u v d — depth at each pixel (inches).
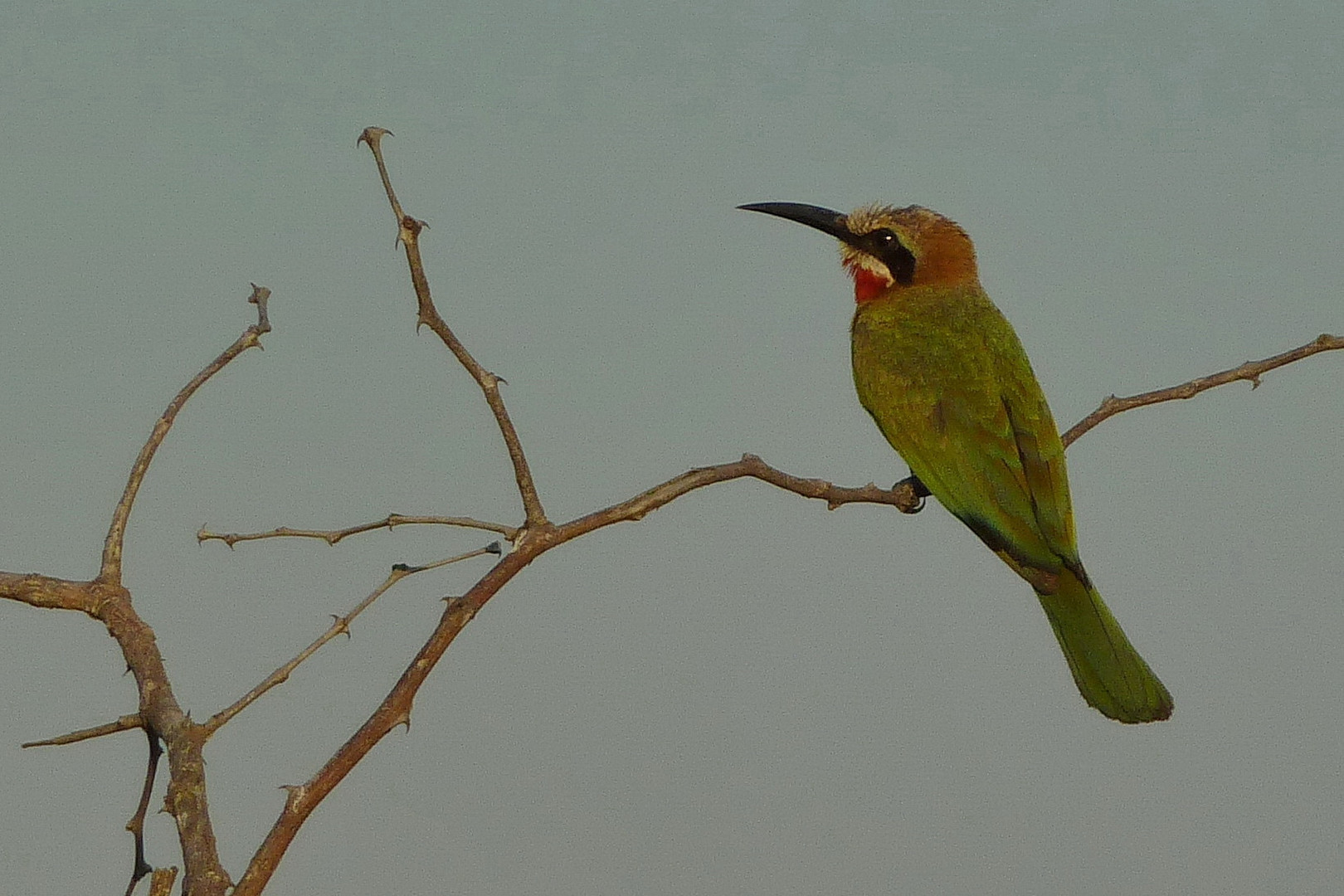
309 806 202.4
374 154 245.4
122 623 224.8
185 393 245.6
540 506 244.1
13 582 222.5
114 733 214.7
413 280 246.1
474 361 244.4
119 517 232.1
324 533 236.1
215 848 200.8
